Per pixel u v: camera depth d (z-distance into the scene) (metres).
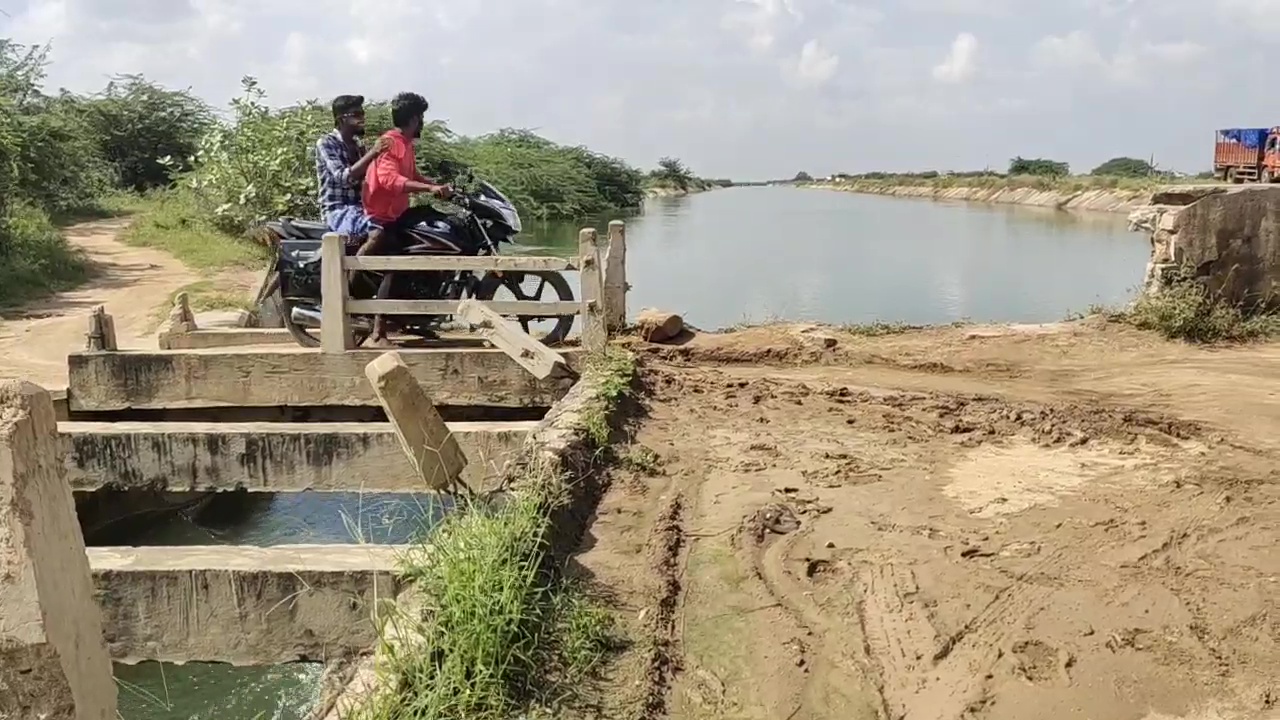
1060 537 4.70
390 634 3.64
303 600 4.25
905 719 3.36
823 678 3.59
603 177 48.78
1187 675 3.54
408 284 8.07
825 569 4.44
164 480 6.53
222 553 4.41
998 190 59.69
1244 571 4.30
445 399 7.56
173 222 22.12
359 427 6.52
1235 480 5.41
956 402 7.00
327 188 8.19
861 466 5.75
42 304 12.86
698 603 4.13
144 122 38.50
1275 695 3.40
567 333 8.45
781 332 8.90
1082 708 3.37
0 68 26.58
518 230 8.41
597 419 5.97
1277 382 7.49
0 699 2.36
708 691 3.52
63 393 7.47
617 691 3.46
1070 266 19.94
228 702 4.80
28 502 2.35
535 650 3.62
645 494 5.30
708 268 20.44
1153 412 6.71
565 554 4.49
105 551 4.43
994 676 3.57
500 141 41.81
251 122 21.69
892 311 14.37
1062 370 7.94
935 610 4.04
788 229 33.19
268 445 6.47
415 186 7.77
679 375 7.61
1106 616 3.95
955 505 5.15
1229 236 9.27
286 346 8.26
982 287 16.91
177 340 8.43
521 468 5.15
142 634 4.32
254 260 18.33
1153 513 4.96
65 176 24.95
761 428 6.48
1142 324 9.10
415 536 4.73
